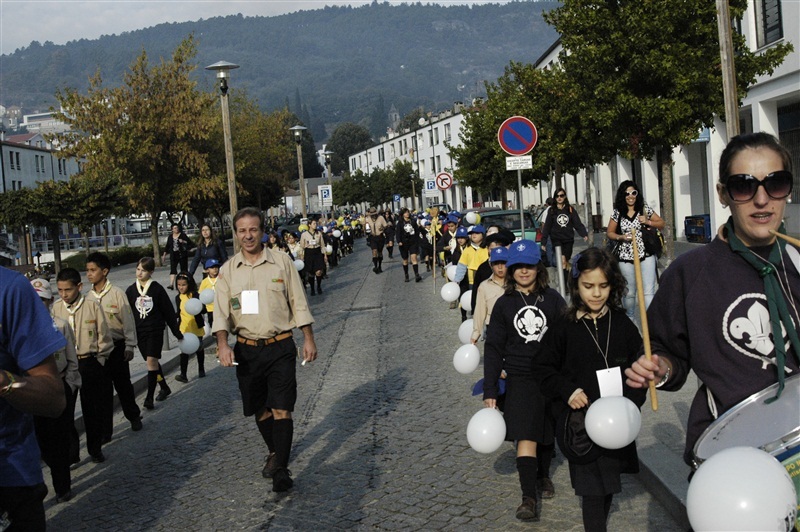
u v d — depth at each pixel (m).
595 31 17.36
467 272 13.69
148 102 38.25
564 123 22.12
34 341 3.25
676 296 3.11
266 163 55.03
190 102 38.62
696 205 28.28
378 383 10.30
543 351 4.57
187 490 6.65
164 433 8.73
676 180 28.88
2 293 3.21
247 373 6.63
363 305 19.27
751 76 16.36
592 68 17.50
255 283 6.59
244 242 6.62
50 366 3.29
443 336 13.71
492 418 5.47
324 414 8.89
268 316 6.55
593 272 4.42
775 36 19.98
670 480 5.52
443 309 17.28
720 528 2.50
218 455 7.64
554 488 5.94
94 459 7.82
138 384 11.33
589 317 4.53
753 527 2.45
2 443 3.28
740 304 2.92
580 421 4.41
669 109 16.11
